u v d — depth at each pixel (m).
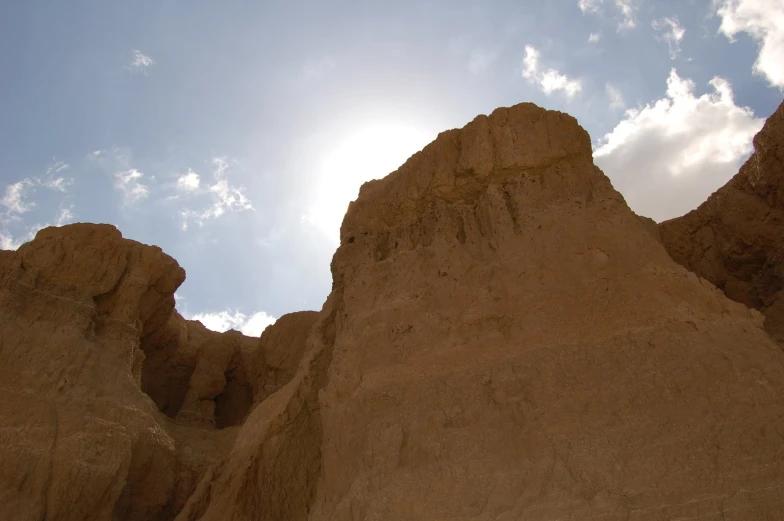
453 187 13.47
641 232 10.84
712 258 16.66
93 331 16.45
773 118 15.05
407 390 10.70
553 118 13.04
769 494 6.79
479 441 9.16
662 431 8.00
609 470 7.82
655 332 9.24
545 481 8.10
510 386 9.59
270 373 23.23
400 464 9.63
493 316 10.82
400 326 11.75
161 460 15.55
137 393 16.28
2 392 13.51
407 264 12.99
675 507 7.07
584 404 8.82
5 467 12.40
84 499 12.96
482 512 8.16
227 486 12.70
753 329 8.97
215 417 24.38
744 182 16.14
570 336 9.85
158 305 20.19
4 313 14.84
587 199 11.80
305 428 12.67
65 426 13.59
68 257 16.75
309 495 11.82
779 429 7.37
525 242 11.57
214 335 26.11
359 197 16.00
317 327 14.37
